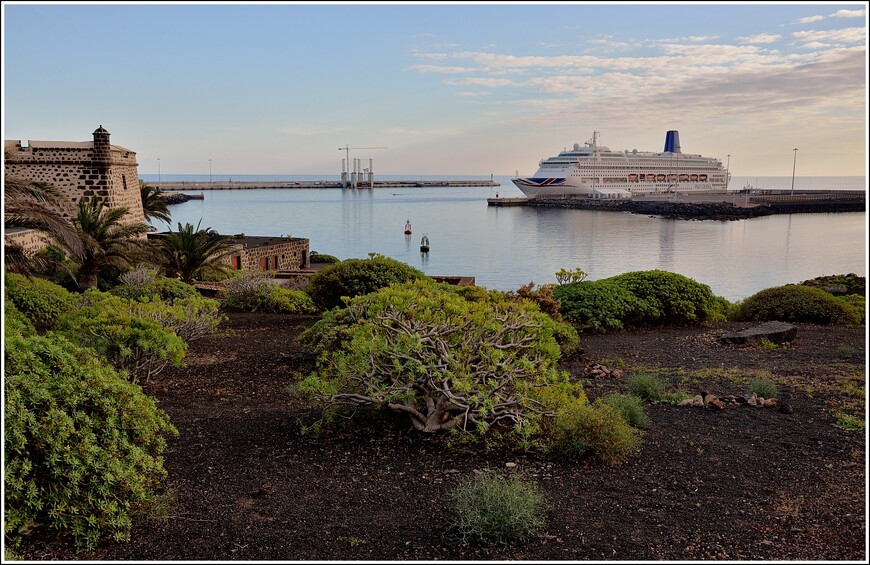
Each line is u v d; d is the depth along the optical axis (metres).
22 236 19.86
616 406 6.35
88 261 20.59
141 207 33.09
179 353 7.20
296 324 12.14
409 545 3.95
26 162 27.33
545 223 86.56
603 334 11.38
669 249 56.78
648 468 5.18
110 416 4.36
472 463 5.28
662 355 9.58
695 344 10.36
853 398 6.96
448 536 4.07
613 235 70.12
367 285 13.42
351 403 6.12
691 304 12.03
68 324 8.09
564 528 4.16
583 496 4.65
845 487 4.75
